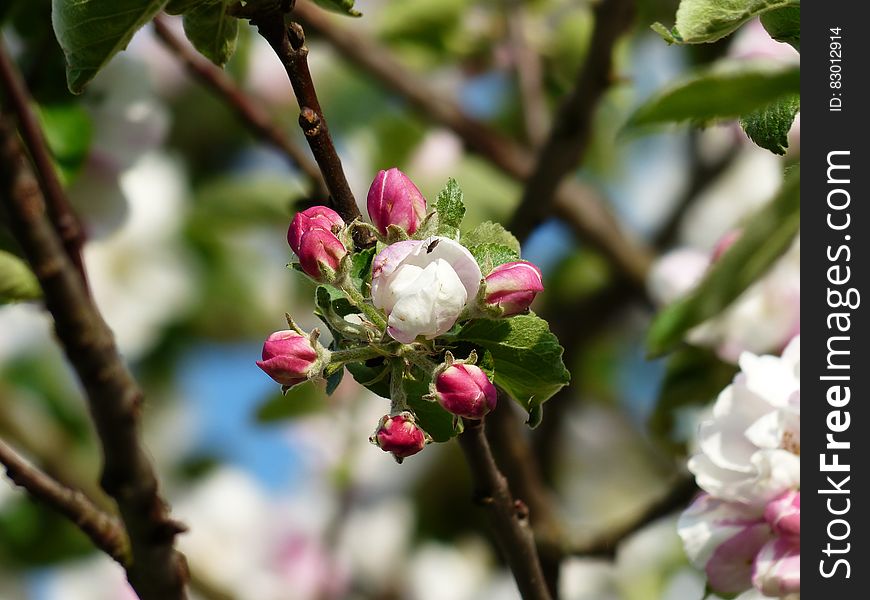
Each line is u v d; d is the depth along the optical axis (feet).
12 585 3.33
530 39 3.46
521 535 2.00
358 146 3.51
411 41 3.36
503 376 1.87
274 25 1.86
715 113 1.92
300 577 3.60
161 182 3.52
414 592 3.58
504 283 1.81
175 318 3.60
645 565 3.53
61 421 3.36
